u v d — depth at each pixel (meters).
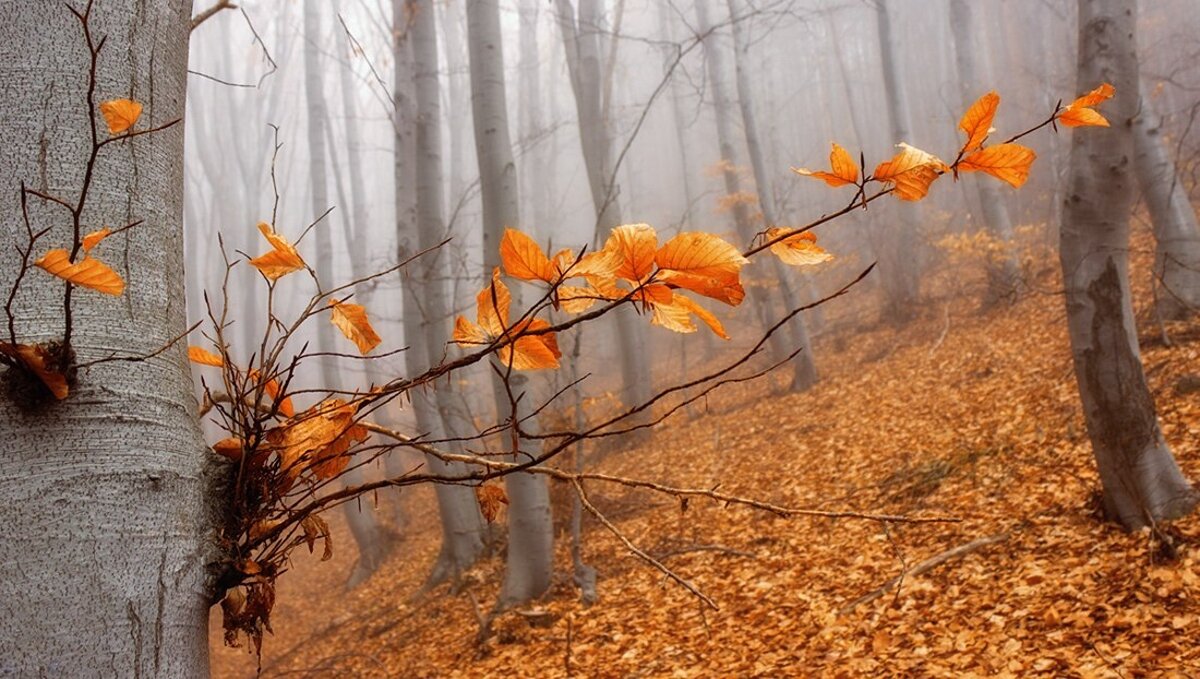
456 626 7.42
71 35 0.94
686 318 0.73
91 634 0.77
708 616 5.67
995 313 12.55
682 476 10.13
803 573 5.94
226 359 1.00
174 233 1.02
